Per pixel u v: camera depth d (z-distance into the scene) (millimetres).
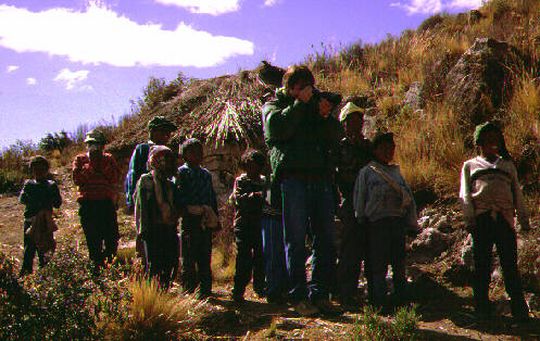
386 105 8094
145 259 5055
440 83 7797
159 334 3943
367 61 10672
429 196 6133
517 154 6055
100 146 6227
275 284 4910
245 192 5254
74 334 3613
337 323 4145
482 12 12055
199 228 5055
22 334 3514
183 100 9844
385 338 3730
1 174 12250
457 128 6754
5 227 9195
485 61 7125
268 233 4938
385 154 4625
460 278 5012
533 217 5293
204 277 5090
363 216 4551
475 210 4312
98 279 3930
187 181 5062
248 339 3951
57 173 12562
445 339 3805
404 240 4547
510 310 4371
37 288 3713
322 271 4410
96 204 6145
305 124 4289
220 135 8281
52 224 6480
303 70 4184
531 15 10109
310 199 4316
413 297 4836
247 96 8945
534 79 6879
